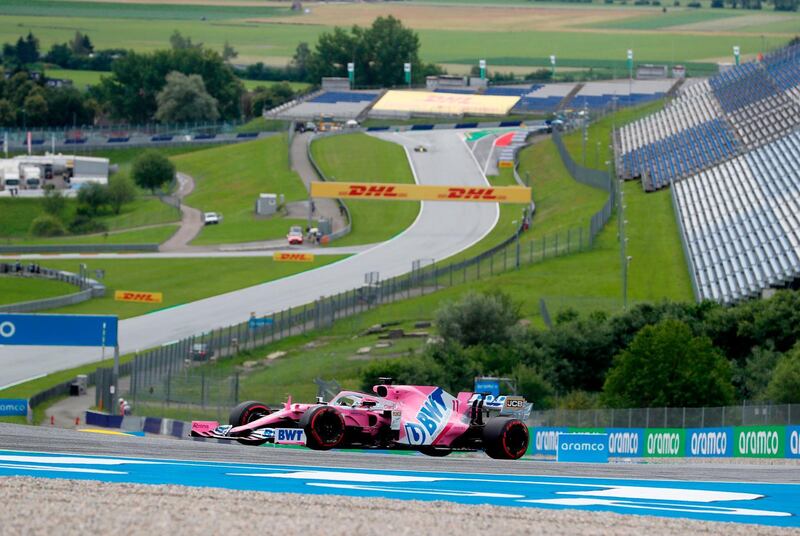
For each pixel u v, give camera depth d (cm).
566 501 6325
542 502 6216
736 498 6900
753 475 8900
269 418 8844
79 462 7200
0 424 10431
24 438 8962
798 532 5478
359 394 8988
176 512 5156
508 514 5494
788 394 19200
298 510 5331
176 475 6700
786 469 9988
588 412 17038
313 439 8506
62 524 4822
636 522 5469
